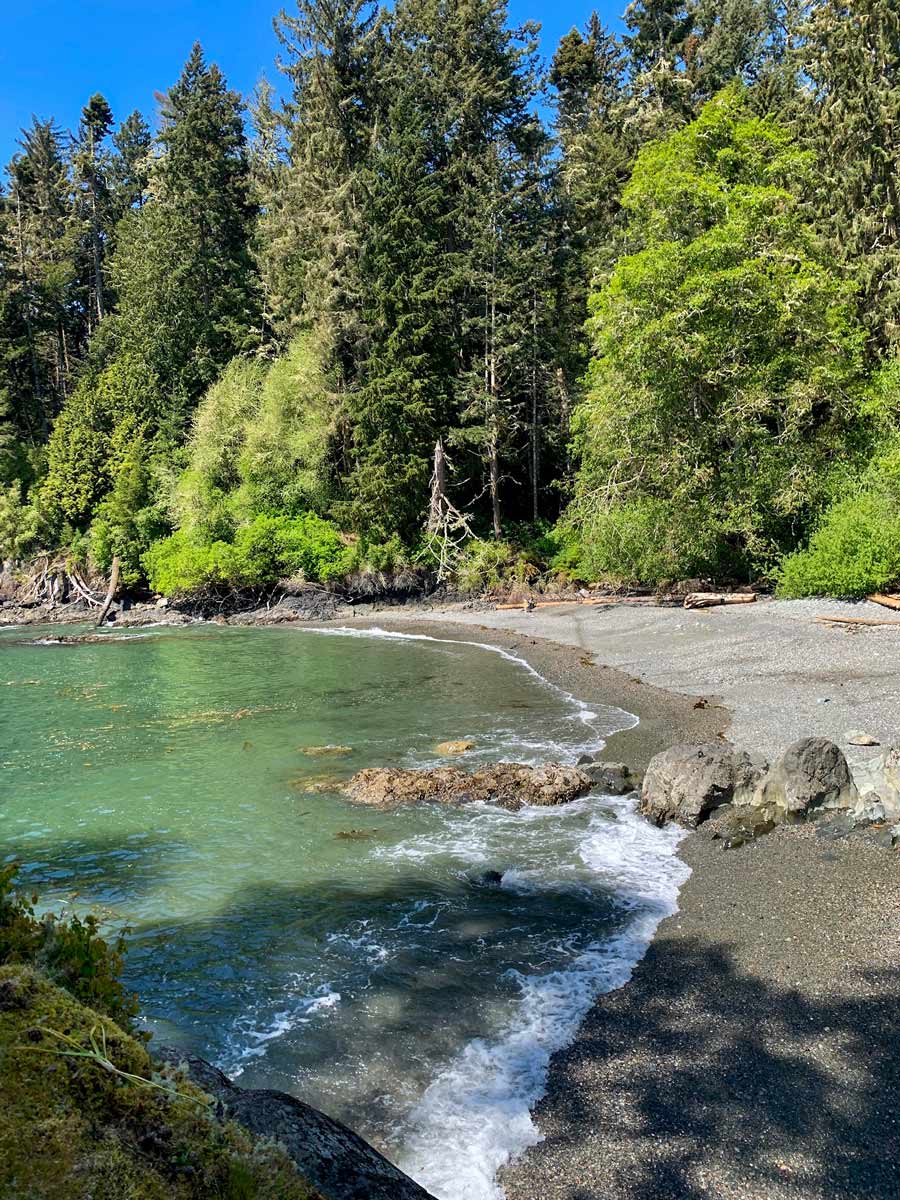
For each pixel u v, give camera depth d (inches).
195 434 1786.4
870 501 972.6
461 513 1646.2
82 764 574.6
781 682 685.9
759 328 1148.5
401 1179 108.4
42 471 2059.5
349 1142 111.4
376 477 1553.9
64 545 1870.1
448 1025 254.5
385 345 1571.1
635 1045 239.0
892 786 399.9
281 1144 89.8
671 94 1690.5
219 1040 248.7
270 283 1862.7
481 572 1542.8
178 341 1959.9
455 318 1678.2
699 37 1982.0
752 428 1141.1
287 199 1809.8
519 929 316.8
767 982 265.1
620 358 1203.2
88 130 2709.2
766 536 1181.7
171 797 496.4
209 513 1644.9
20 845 421.4
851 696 608.7
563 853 392.2
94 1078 75.5
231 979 285.1
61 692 862.5
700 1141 198.4
